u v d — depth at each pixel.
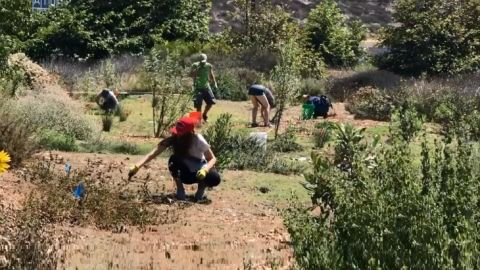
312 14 33.84
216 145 10.90
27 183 8.38
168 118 16.70
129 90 23.77
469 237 3.78
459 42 27.25
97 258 5.79
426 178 4.16
